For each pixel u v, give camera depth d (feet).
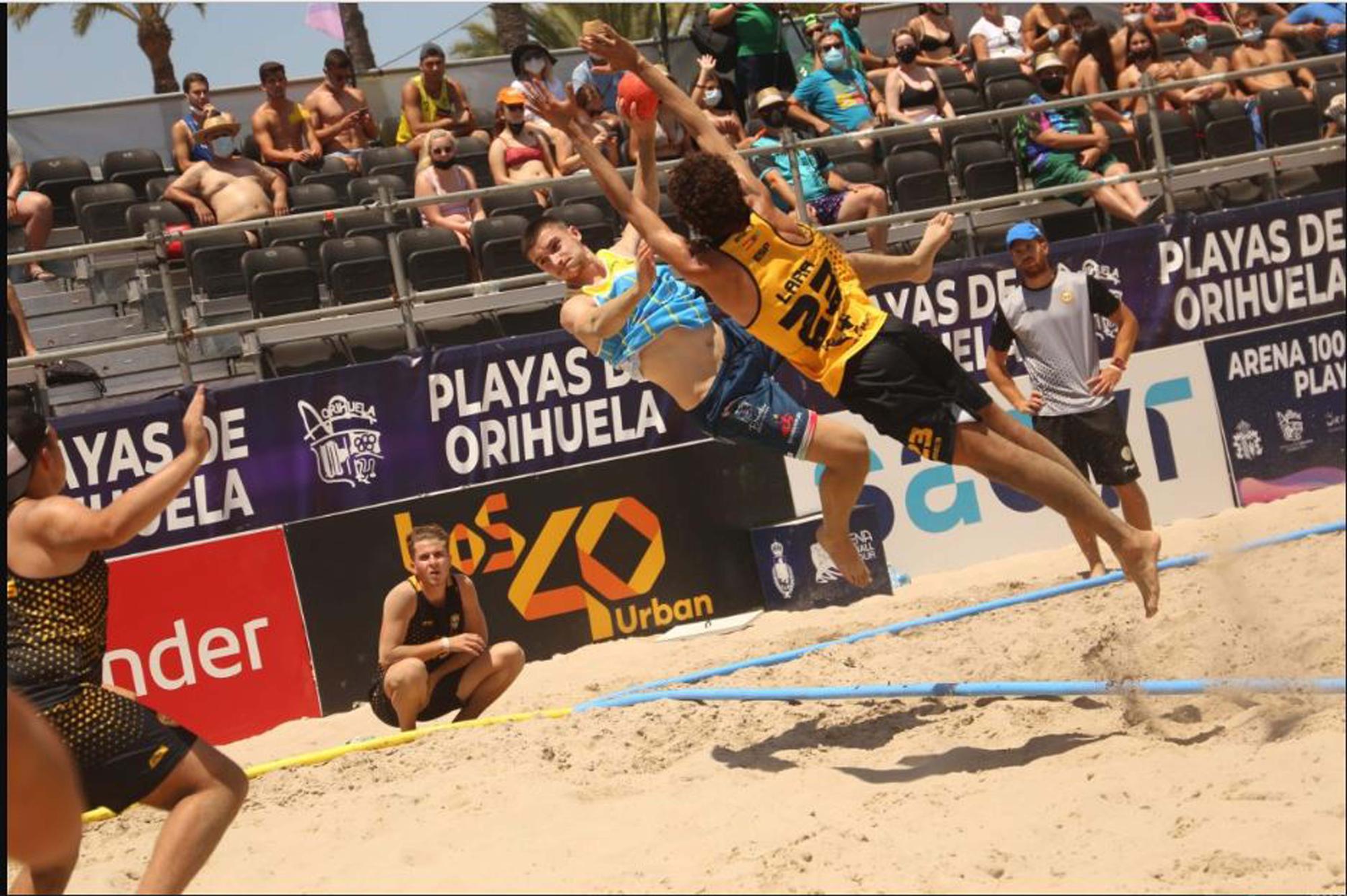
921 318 38.29
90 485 31.53
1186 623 23.25
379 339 36.99
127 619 31.14
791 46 50.21
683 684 26.76
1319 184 47.11
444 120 43.75
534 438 34.81
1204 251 40.96
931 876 13.64
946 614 28.63
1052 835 14.70
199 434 13.83
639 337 19.25
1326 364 42.06
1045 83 44.09
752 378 19.35
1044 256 30.55
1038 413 31.04
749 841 15.61
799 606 35.60
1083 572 31.78
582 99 42.27
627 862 15.28
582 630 34.65
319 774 21.66
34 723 7.73
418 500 33.60
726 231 17.88
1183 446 40.40
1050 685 19.17
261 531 32.40
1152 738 18.01
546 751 21.29
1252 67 50.08
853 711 21.98
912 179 41.19
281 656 32.30
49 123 44.93
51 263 40.83
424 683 25.52
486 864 15.52
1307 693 17.69
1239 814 14.38
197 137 39.24
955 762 18.29
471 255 37.42
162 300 38.29
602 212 40.06
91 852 18.90
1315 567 23.40
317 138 43.01
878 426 18.39
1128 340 30.50
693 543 35.73
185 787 13.87
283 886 14.96
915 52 45.37
